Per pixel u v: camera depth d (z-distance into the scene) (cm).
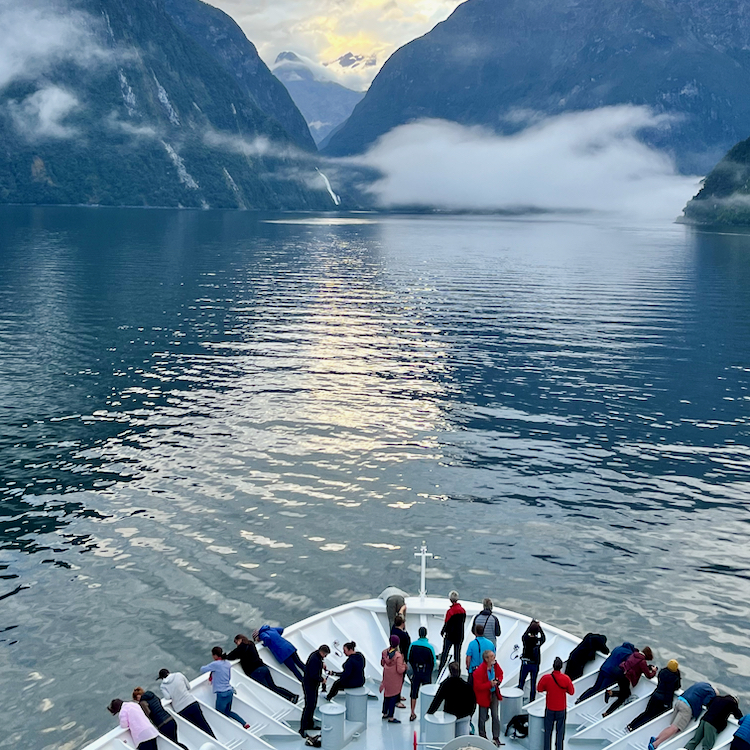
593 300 11069
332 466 4162
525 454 4456
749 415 5353
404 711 2098
